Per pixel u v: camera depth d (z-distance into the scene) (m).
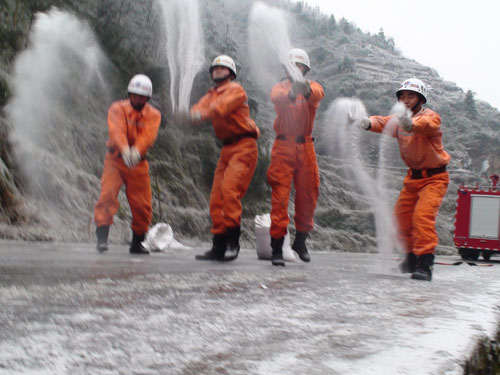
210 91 5.96
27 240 8.61
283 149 5.73
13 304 1.97
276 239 5.68
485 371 1.70
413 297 3.01
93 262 4.41
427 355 1.42
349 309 2.35
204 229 15.51
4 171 9.48
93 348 1.33
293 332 1.70
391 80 67.62
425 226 4.93
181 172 16.55
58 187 10.63
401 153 5.34
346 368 1.24
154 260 5.36
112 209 6.43
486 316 2.33
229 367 1.21
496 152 76.75
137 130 6.38
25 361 1.18
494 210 20.66
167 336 1.53
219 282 3.23
